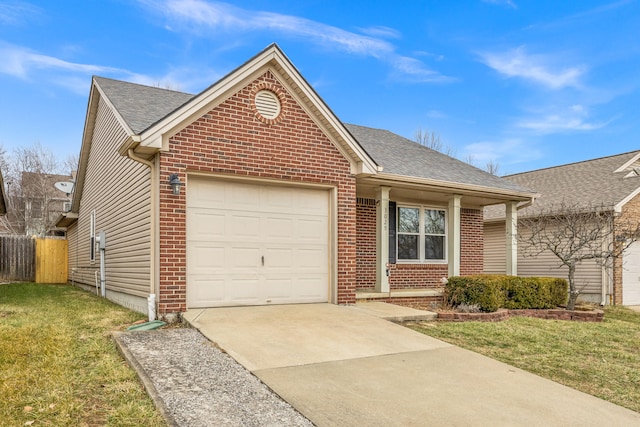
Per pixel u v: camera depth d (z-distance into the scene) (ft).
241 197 27.78
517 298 34.22
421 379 16.31
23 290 45.96
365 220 39.70
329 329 22.52
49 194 104.58
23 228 105.91
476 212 46.93
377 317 25.98
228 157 26.58
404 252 42.27
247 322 23.03
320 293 30.32
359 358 18.40
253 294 27.81
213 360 17.30
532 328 27.58
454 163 44.86
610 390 16.71
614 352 22.45
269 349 18.78
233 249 27.30
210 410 12.78
